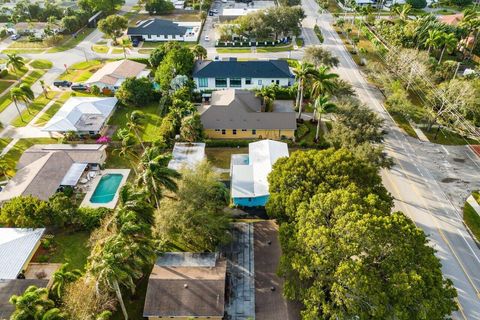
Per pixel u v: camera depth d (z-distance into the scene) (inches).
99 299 1731.1
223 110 3358.8
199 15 6441.9
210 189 2196.1
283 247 1840.6
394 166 2972.4
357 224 1625.2
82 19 6092.5
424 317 1435.8
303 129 3437.5
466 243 2324.1
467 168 2957.7
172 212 2038.6
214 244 2226.9
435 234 2380.7
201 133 3176.7
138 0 7790.4
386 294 1517.0
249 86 4234.7
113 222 1838.1
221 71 4165.8
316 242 1649.9
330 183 2017.7
